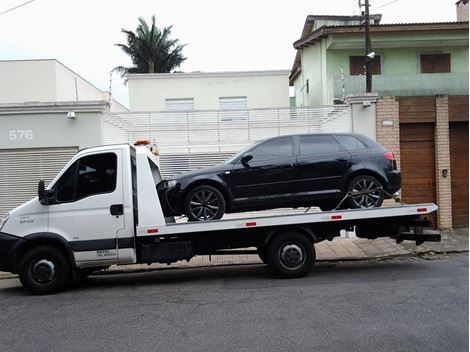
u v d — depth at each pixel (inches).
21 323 243.4
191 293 293.9
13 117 482.9
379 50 853.2
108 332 221.8
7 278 401.4
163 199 323.9
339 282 305.3
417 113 514.3
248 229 327.6
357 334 204.7
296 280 318.0
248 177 324.5
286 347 192.5
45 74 858.8
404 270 340.5
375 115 506.0
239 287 304.2
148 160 322.0
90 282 355.9
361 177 331.3
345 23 989.8
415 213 327.6
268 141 335.9
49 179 486.6
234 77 892.6
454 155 532.4
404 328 210.5
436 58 856.9
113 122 495.8
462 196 530.9
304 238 323.9
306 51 959.0
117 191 313.0
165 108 894.4
